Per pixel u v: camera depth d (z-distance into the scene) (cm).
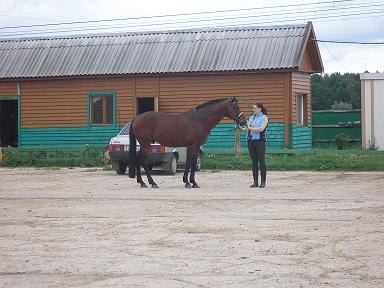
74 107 3344
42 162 2753
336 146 3672
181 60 3197
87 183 1989
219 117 1853
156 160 2209
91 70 3281
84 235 1137
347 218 1270
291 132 3061
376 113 3484
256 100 3105
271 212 1355
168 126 1828
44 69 3359
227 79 3136
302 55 3069
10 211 1418
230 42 3228
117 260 956
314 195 1631
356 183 1934
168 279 854
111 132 3291
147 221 1264
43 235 1144
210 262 936
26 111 3412
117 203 1519
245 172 2381
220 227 1191
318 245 1034
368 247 1015
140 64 3241
